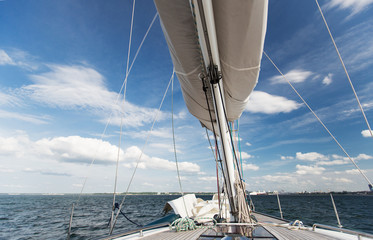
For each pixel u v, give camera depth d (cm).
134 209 2850
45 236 1132
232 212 369
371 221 1401
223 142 346
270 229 346
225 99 420
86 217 1931
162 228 430
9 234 1217
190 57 320
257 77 319
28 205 4459
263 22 238
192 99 432
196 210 579
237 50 276
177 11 265
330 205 3381
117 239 324
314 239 282
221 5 231
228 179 365
